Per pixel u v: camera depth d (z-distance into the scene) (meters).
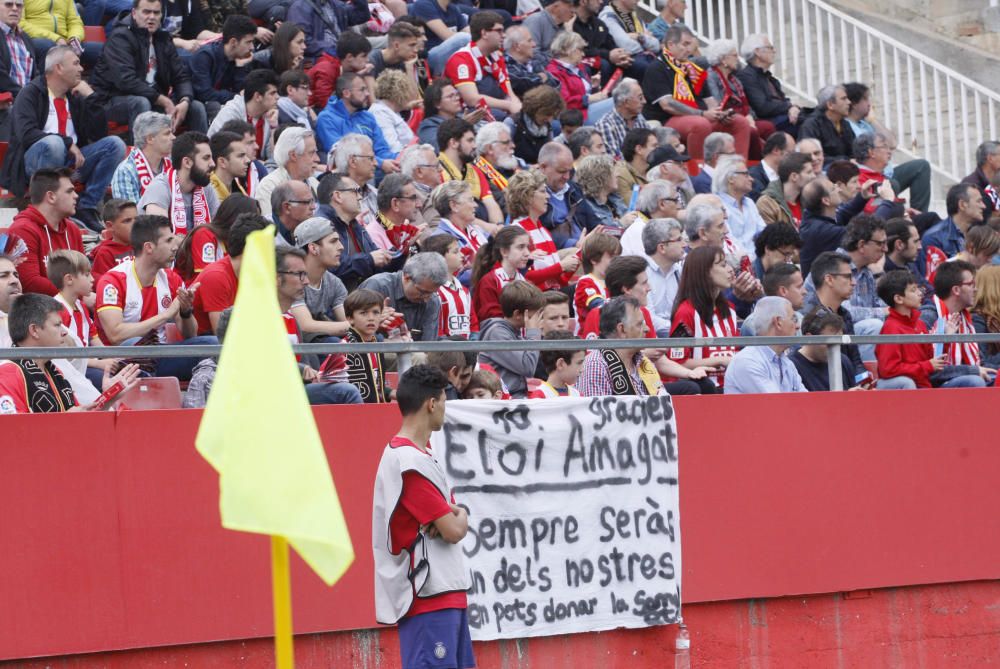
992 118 56.53
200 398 25.67
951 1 64.69
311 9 47.81
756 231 43.00
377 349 25.36
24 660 23.16
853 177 44.69
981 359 36.28
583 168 41.62
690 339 27.80
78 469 23.67
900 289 32.78
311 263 30.52
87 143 39.31
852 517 29.97
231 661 24.59
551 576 26.66
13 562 23.12
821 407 29.88
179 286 29.70
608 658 27.34
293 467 12.71
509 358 29.78
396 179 35.34
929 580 30.72
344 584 25.41
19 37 41.06
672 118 51.19
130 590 23.84
